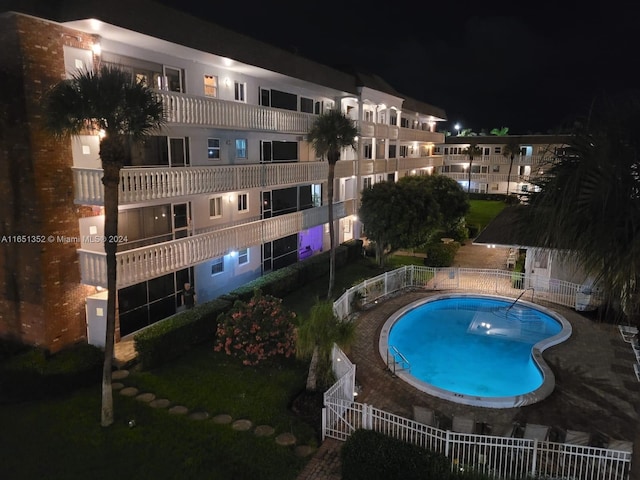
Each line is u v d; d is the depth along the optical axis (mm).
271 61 20750
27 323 14125
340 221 32062
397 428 10125
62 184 13711
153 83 16656
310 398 12594
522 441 9102
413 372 15312
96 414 11812
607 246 5766
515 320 19891
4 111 12953
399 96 38594
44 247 13375
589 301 19578
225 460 10000
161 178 15500
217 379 13664
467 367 15711
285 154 25484
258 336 13992
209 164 19734
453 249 30219
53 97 10281
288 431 11086
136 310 16469
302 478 9406
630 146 5750
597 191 5672
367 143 35656
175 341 14992
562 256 6496
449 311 21156
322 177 26766
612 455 8797
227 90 20203
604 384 13500
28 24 12227
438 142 53281
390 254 28906
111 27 13312
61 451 10289
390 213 25500
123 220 15992
